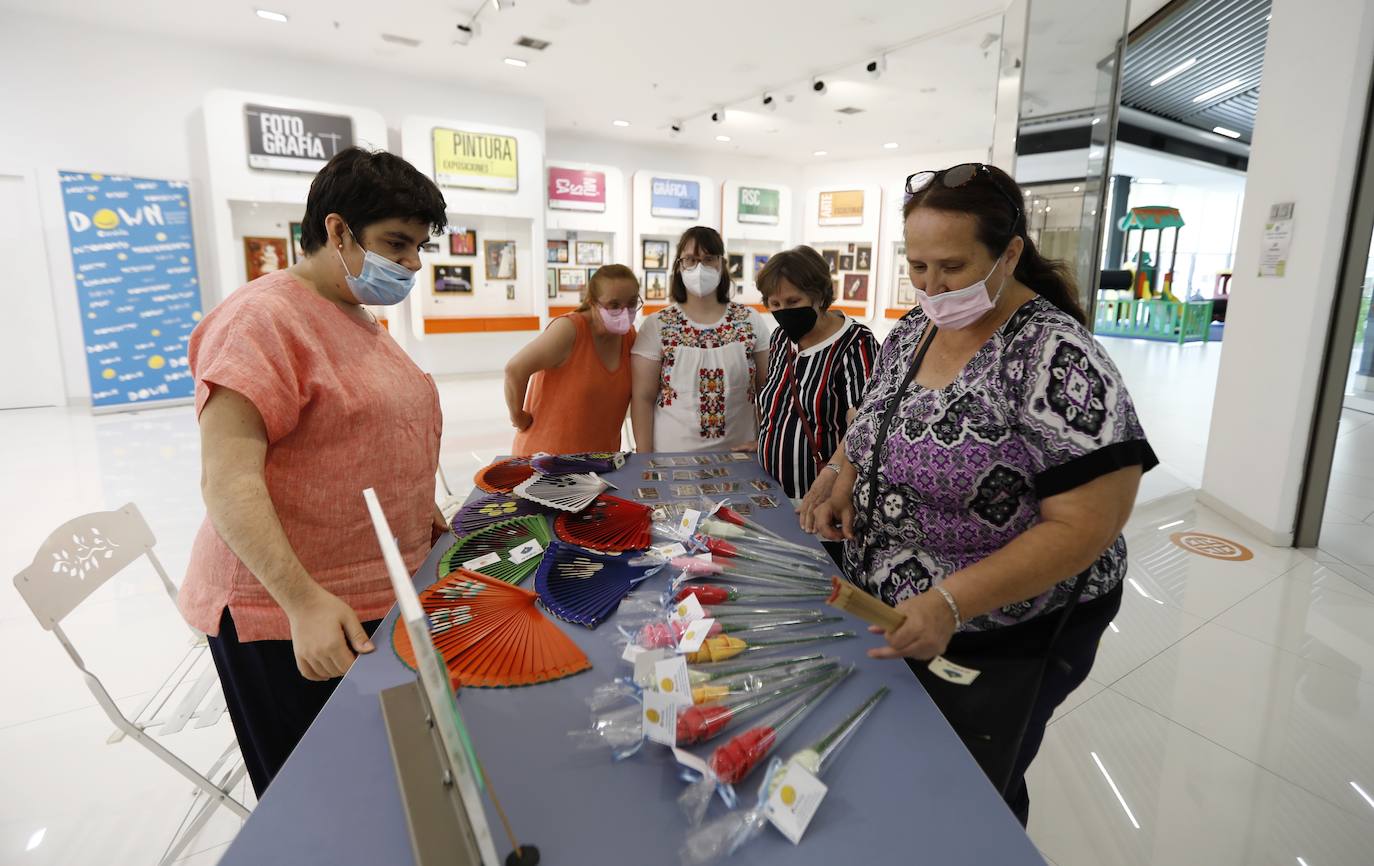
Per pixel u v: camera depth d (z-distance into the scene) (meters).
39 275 6.45
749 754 0.75
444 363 8.57
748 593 1.19
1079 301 1.08
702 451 2.25
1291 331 3.42
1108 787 1.86
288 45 6.64
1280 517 3.47
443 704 0.53
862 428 1.26
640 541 1.36
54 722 2.10
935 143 10.49
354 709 0.87
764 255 12.05
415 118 7.41
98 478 4.50
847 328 1.90
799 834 0.67
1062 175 3.57
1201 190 16.89
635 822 0.69
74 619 2.70
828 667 0.96
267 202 6.89
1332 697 2.25
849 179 12.16
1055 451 0.93
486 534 1.44
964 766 0.78
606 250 10.40
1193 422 6.41
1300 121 3.39
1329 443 3.35
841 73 7.18
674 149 11.15
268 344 1.09
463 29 6.00
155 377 6.73
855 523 1.30
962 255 0.98
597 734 0.82
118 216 6.41
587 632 1.05
